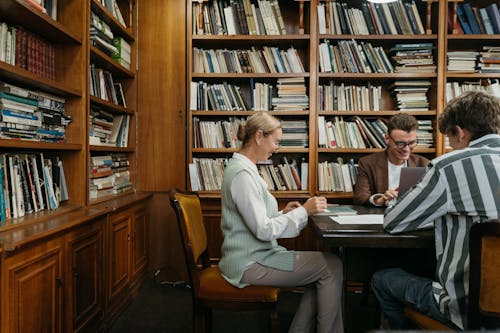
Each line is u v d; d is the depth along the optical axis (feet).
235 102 10.48
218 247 10.29
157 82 10.78
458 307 4.21
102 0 8.86
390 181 8.64
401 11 10.36
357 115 10.65
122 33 10.02
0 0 5.40
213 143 10.52
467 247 4.24
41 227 5.42
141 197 9.64
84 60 7.55
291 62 10.46
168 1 10.67
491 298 3.84
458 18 10.36
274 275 5.51
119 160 10.03
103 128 9.16
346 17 10.34
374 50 10.41
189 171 10.37
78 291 6.35
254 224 5.33
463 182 4.25
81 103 7.55
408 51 10.32
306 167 10.47
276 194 10.24
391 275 5.21
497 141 4.37
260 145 5.90
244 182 5.47
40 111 6.51
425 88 10.50
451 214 4.42
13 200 5.84
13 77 5.74
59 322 5.69
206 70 10.46
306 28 10.82
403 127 8.11
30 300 4.93
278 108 10.38
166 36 10.71
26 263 4.81
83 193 7.62
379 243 4.85
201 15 10.27
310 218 6.29
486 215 4.13
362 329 7.94
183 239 5.69
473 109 4.41
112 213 7.87
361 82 11.10
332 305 5.44
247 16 10.29
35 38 6.65
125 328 7.88
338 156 11.22
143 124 10.84
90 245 6.82
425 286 4.71
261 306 5.65
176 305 9.14
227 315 8.65
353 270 6.55
